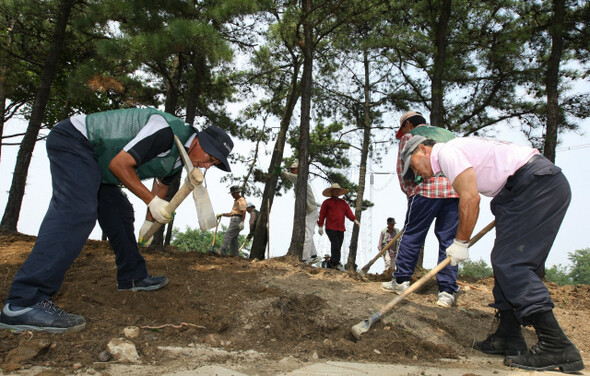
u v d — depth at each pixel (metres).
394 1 9.52
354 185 18.98
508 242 2.96
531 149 3.04
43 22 9.94
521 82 11.32
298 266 5.49
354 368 2.62
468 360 3.09
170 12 7.67
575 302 5.12
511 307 3.18
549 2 10.38
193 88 9.81
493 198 3.15
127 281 3.62
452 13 10.88
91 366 2.30
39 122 8.84
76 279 4.00
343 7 7.90
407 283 4.35
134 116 3.05
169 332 2.96
